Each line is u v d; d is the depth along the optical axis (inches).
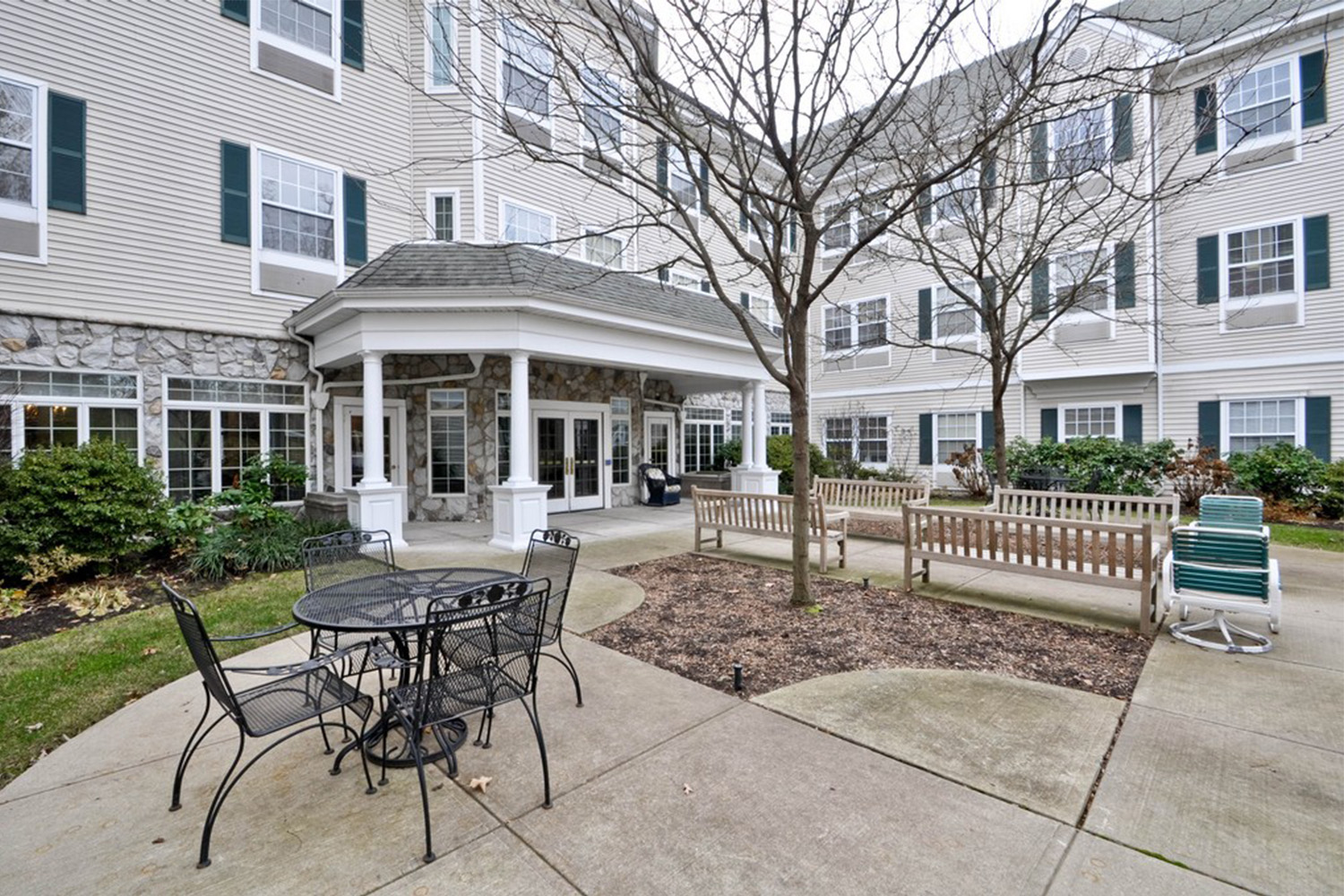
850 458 687.1
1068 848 89.4
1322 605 212.4
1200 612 208.5
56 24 312.0
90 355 321.7
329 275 407.2
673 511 496.1
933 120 266.1
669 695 145.0
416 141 442.3
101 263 325.4
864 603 221.5
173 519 277.3
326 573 171.3
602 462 513.0
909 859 87.5
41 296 308.8
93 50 322.7
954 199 326.3
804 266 213.8
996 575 263.0
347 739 126.5
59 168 313.1
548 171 481.7
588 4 203.9
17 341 302.4
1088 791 103.5
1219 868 84.7
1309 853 87.7
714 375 484.7
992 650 173.5
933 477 664.4
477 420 438.9
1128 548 189.9
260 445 380.8
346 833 95.3
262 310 380.8
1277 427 480.1
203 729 130.9
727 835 93.6
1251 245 485.4
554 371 478.3
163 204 344.2
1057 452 536.1
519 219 466.0
